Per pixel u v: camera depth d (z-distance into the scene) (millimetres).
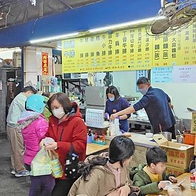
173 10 2072
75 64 4387
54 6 5609
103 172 1861
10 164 5293
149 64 3531
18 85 7559
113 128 3955
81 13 3723
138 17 3023
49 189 2879
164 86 5949
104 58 3996
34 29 4574
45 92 5457
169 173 3010
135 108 3820
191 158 2971
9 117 4609
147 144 3371
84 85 7098
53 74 6160
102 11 3432
